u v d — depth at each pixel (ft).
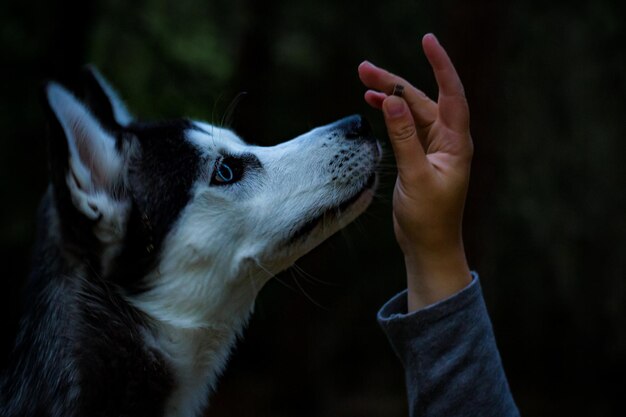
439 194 7.22
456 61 24.25
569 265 35.29
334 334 34.81
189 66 28.17
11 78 26.07
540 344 36.55
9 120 26.20
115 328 9.18
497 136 30.53
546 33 31.89
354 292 33.47
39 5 25.73
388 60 29.48
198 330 9.66
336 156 9.89
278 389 30.91
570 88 33.68
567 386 35.65
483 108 24.22
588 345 35.63
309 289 30.45
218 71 30.19
